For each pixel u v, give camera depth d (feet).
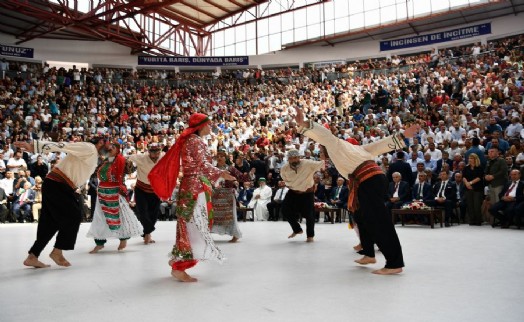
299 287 11.05
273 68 101.19
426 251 17.24
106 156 19.02
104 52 94.38
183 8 89.04
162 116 72.84
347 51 97.30
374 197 12.99
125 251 19.02
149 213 21.93
